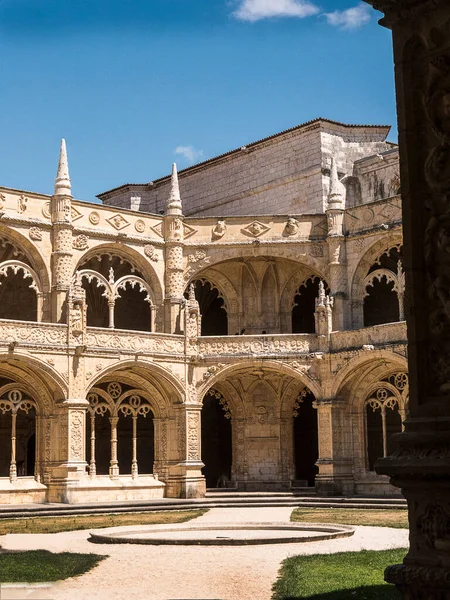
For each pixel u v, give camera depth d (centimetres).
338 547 2148
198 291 5422
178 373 4488
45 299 4388
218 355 4562
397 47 1107
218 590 1544
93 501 4188
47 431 4200
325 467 4434
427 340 1050
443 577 962
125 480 4403
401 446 1036
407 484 1015
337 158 5291
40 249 4375
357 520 3069
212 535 2389
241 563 1855
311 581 1582
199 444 4509
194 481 4434
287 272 5056
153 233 4759
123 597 1474
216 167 5850
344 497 4300
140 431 5375
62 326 4138
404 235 1075
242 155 5678
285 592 1482
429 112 1073
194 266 4806
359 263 4691
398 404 4388
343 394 4522
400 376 4369
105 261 5094
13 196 4334
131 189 6312
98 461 5206
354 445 4512
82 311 4197
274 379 4953
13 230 4297
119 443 5281
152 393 4572
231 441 5509
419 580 980
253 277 5078
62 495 4075
